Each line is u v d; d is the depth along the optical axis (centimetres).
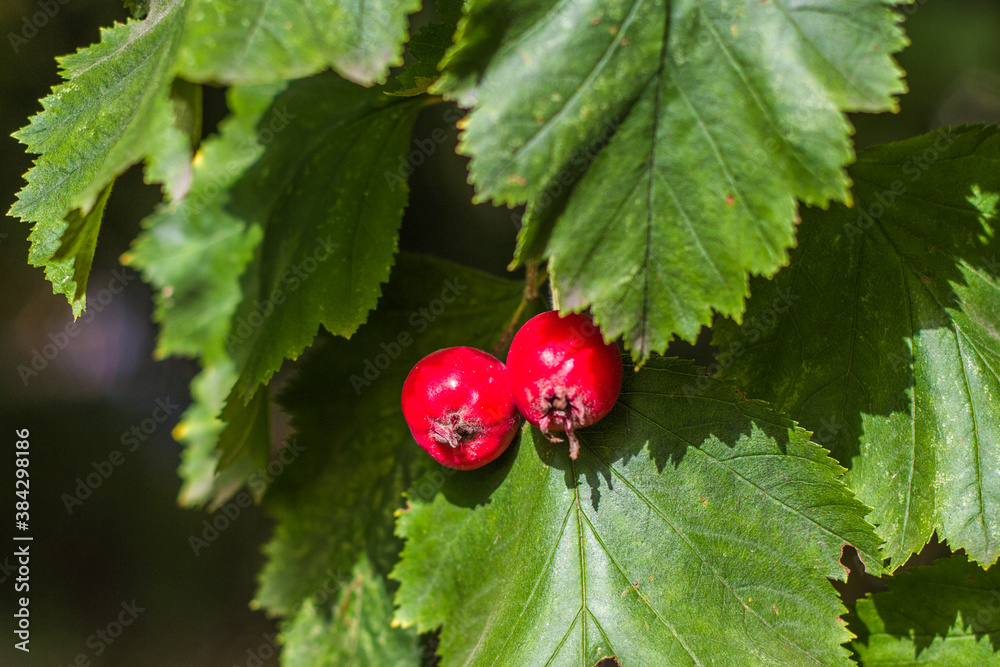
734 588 23
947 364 24
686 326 22
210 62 21
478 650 24
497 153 22
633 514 24
